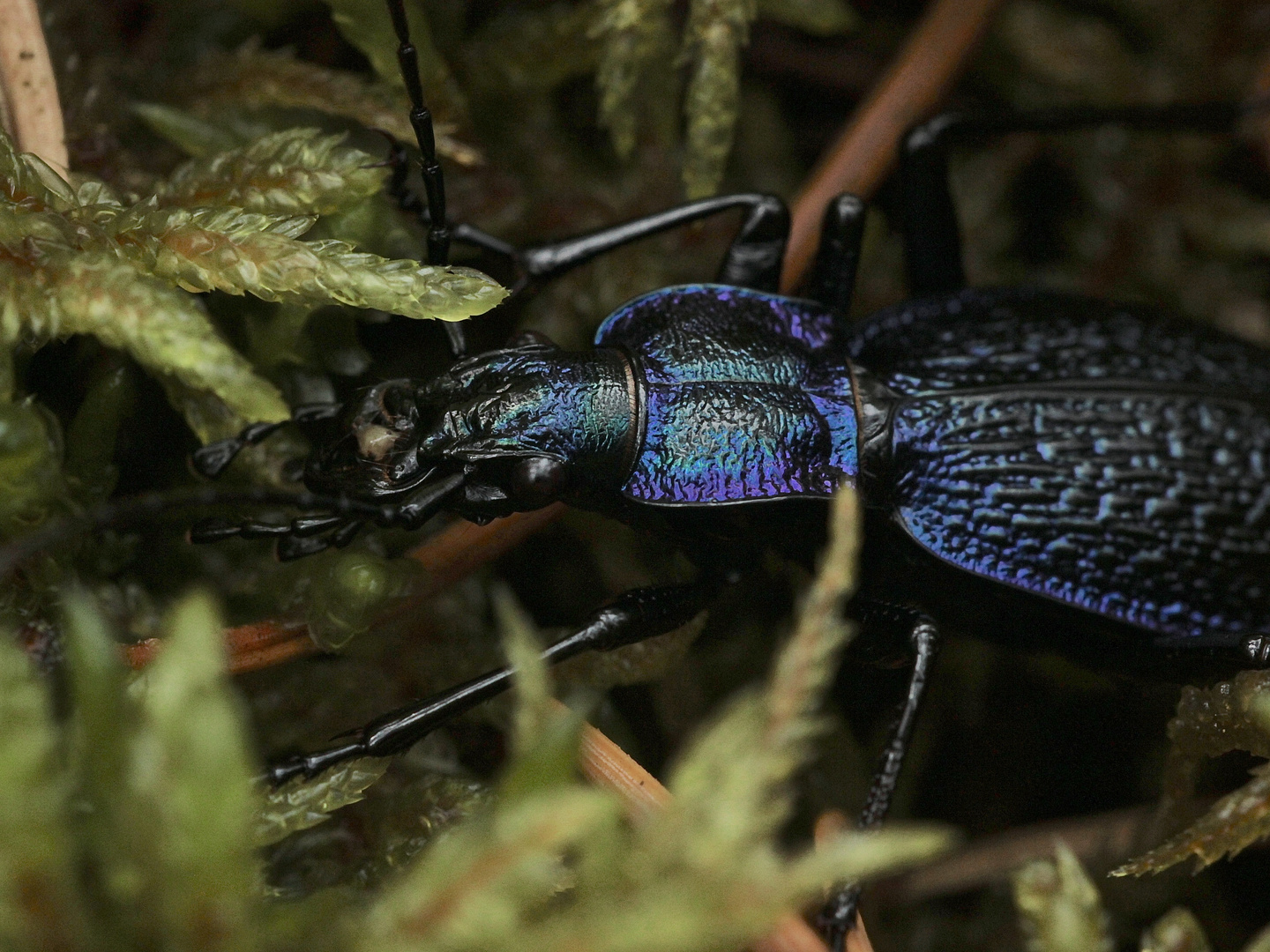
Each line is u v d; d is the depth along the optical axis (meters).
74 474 0.09
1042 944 0.09
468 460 0.09
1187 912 0.09
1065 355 0.10
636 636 0.09
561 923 0.08
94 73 0.10
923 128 0.10
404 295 0.09
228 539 0.09
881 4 0.11
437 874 0.08
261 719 0.09
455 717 0.09
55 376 0.09
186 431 0.09
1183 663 0.09
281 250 0.09
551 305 0.10
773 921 0.08
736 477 0.09
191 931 0.08
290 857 0.09
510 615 0.08
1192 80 0.11
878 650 0.09
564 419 0.09
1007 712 0.10
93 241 0.09
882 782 0.09
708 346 0.09
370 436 0.09
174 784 0.08
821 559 0.10
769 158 0.11
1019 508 0.10
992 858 0.10
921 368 0.10
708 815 0.08
